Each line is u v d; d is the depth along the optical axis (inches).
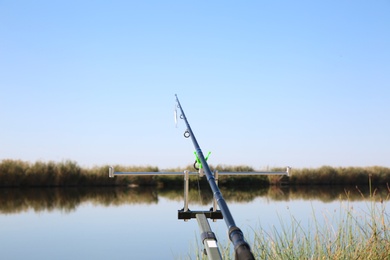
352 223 195.5
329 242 188.7
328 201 619.8
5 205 591.5
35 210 540.7
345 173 1048.2
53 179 859.4
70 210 538.9
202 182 934.4
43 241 351.9
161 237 358.3
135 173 159.5
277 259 186.2
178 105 189.6
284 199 663.1
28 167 852.0
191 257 240.4
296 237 201.3
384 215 197.5
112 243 339.0
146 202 636.7
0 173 828.0
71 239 358.0
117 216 487.8
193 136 144.0
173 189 892.0
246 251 62.2
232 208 512.4
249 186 1000.2
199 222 122.1
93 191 815.1
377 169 1079.6
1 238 366.6
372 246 180.9
